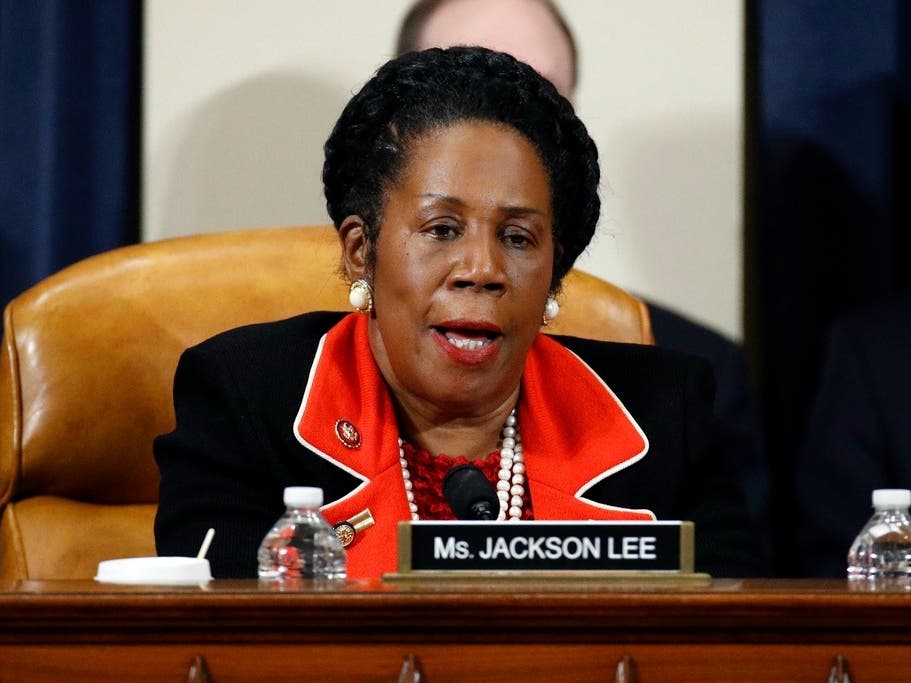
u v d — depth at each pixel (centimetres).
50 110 998
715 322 1027
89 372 709
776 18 1034
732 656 374
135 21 1009
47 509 707
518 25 1022
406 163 585
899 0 1047
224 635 369
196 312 731
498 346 580
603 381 664
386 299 590
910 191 1055
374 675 370
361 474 599
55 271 998
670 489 641
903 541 501
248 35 1015
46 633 369
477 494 521
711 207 1028
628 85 1027
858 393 978
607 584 407
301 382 623
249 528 595
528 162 582
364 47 1020
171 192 1010
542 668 371
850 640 375
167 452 620
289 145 1015
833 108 1037
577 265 1027
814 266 1037
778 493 1030
